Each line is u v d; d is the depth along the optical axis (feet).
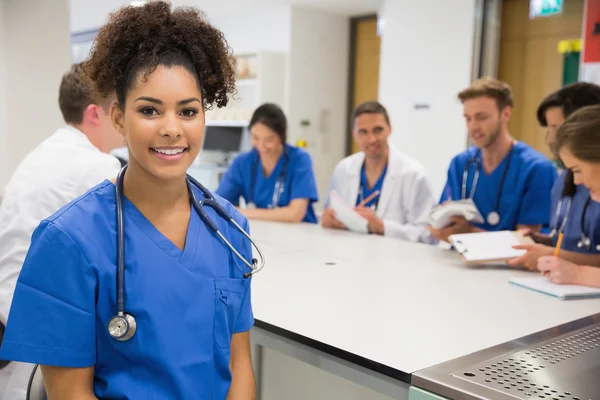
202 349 2.80
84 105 4.84
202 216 2.97
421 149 15.26
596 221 5.55
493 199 7.54
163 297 2.72
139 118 2.58
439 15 14.48
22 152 8.83
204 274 2.85
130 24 2.59
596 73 11.89
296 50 18.97
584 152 4.66
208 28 2.80
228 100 3.02
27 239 4.36
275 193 9.24
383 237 7.77
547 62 13.29
